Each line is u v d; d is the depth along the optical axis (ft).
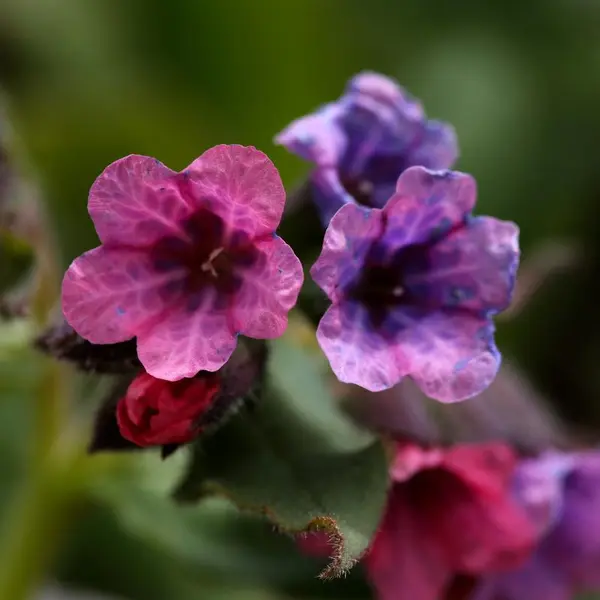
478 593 0.60
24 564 0.63
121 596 0.78
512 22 0.96
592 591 0.66
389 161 0.57
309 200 0.56
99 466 0.62
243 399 0.53
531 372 0.87
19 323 0.60
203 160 0.50
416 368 0.52
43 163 0.80
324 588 0.61
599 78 0.93
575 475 0.61
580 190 0.90
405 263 0.53
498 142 0.90
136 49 0.87
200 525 0.63
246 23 0.85
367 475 0.54
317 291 0.55
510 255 0.53
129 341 0.52
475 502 0.58
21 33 0.87
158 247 0.52
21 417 0.72
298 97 0.85
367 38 0.92
